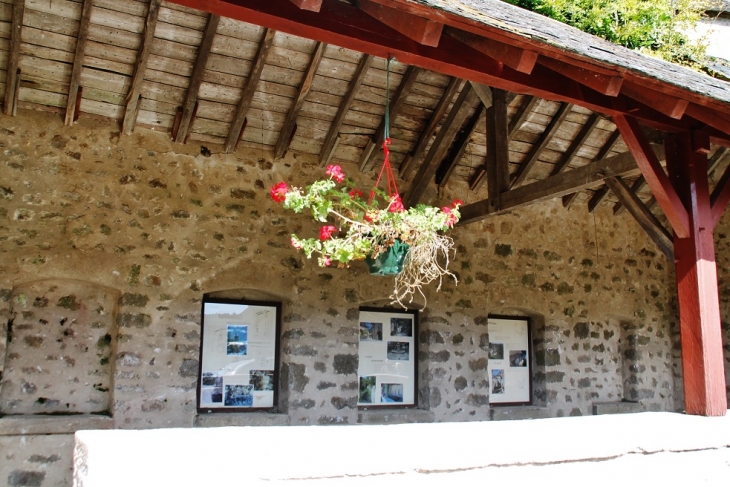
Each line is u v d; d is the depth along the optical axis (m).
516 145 6.63
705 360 4.12
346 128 6.05
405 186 6.55
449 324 6.62
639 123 4.38
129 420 5.17
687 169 4.39
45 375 5.07
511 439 3.11
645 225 4.66
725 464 3.82
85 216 5.25
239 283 5.72
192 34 4.96
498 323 7.15
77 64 4.86
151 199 5.50
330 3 3.51
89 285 5.30
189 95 5.30
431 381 6.42
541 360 7.20
